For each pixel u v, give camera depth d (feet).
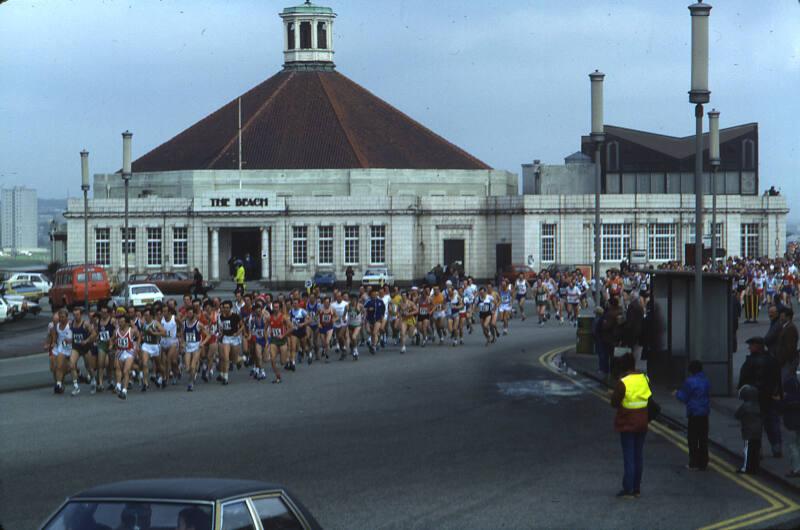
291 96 470.39
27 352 191.62
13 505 77.46
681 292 127.75
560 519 72.64
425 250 402.11
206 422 112.57
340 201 396.16
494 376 146.51
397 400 126.11
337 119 456.45
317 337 172.86
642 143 407.85
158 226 397.39
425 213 401.08
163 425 110.93
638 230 393.50
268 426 109.50
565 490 81.15
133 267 396.98
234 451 96.48
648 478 85.35
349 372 153.28
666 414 113.09
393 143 454.40
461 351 179.93
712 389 124.98
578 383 139.44
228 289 383.65
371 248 397.80
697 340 119.34
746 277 249.34
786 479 82.89
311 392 134.00
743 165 410.72
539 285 234.17
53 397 132.87
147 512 46.98
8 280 357.82
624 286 265.54
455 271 370.12
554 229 394.11
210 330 144.87
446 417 113.91
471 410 118.42
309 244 396.57
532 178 412.16
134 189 423.23
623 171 407.85
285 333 145.07
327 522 71.67
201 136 458.09
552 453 94.94
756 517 73.10
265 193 395.96
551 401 124.47
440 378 145.07
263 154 435.12
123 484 50.14
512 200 395.55
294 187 416.26
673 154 406.82
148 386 140.77
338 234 396.78
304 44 495.41
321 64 493.77
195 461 92.17
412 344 193.06
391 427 108.27
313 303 167.53
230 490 48.88
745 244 406.00
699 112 119.03
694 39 117.29
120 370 131.54
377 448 97.40
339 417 114.73
